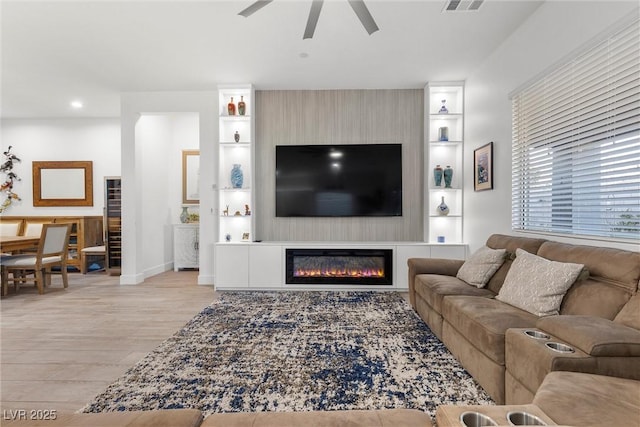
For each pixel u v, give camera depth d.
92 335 2.94
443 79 4.49
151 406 1.87
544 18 2.79
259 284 4.53
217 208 4.91
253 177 4.77
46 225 4.41
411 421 1.01
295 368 2.30
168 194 6.26
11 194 6.30
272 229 4.95
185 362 2.40
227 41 3.43
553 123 2.66
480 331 1.97
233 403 1.89
